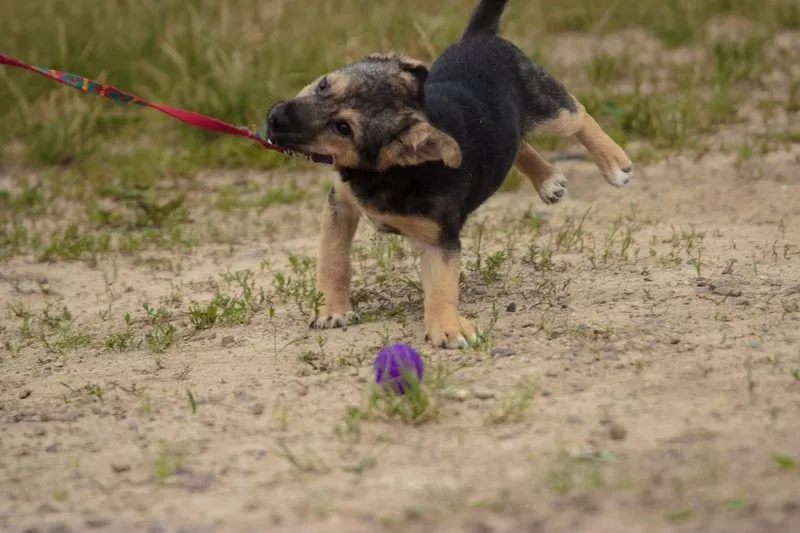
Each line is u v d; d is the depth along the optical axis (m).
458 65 10.62
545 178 11.95
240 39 20.94
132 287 12.13
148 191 15.88
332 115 8.97
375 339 9.68
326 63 19.50
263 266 12.29
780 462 6.61
